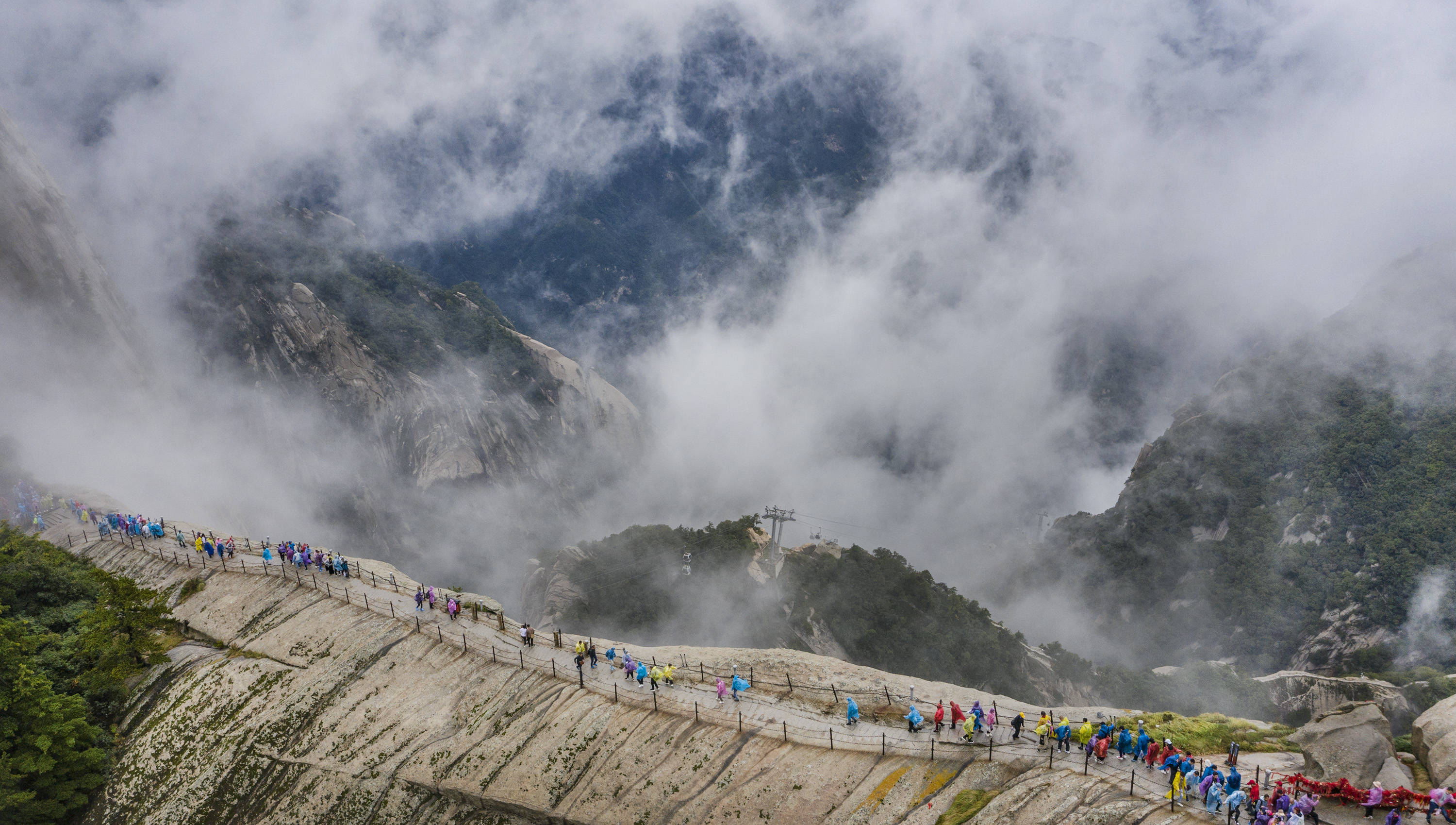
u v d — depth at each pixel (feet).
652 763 140.36
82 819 161.27
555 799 140.97
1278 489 566.36
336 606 194.29
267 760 161.89
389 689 169.37
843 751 134.31
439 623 183.73
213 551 222.28
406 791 150.92
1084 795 111.24
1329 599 462.19
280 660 181.47
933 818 118.62
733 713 146.92
